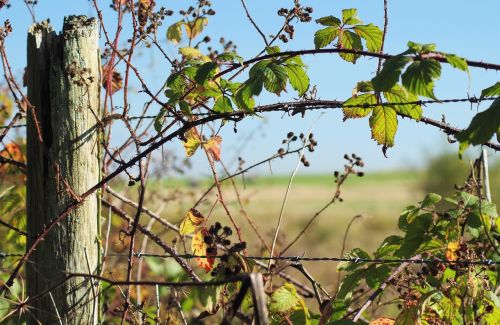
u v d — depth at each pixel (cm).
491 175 1533
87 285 279
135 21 317
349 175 358
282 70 261
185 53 327
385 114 283
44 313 279
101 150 287
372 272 310
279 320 277
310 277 311
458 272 303
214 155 327
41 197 280
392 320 298
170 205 474
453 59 226
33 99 281
